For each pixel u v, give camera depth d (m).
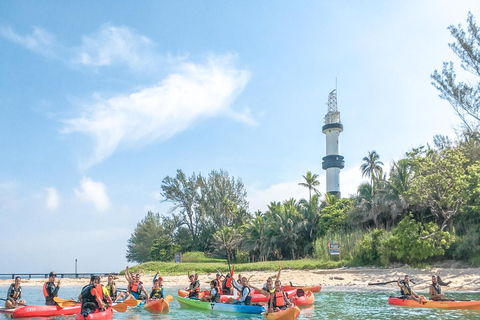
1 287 39.00
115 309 17.00
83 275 54.97
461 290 25.20
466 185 34.56
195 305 18.28
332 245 39.75
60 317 15.57
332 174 107.12
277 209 60.69
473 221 36.25
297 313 13.80
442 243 33.50
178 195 79.31
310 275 34.75
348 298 21.69
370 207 45.50
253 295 19.06
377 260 36.44
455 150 41.56
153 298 18.09
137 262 90.12
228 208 75.19
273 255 57.56
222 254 67.44
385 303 19.41
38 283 43.81
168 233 78.69
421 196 35.41
